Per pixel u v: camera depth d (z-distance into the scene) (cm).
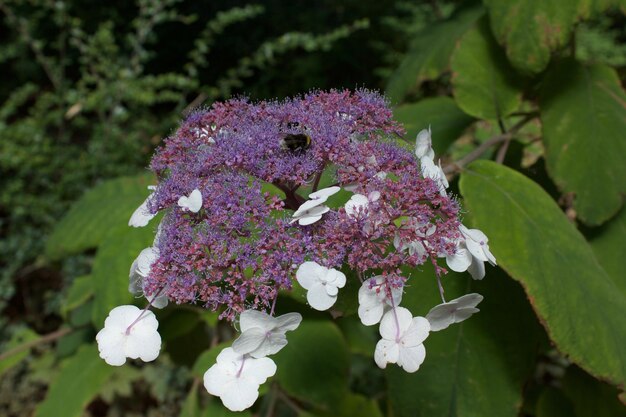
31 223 146
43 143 144
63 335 73
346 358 55
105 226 61
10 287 135
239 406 30
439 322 33
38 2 168
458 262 34
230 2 224
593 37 149
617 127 50
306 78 203
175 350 71
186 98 201
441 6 184
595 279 42
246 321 30
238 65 221
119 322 32
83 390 70
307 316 56
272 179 35
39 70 206
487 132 71
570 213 59
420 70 65
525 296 45
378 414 68
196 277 32
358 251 32
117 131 149
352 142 36
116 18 207
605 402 54
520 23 50
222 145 35
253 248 32
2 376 123
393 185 33
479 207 43
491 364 44
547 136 52
